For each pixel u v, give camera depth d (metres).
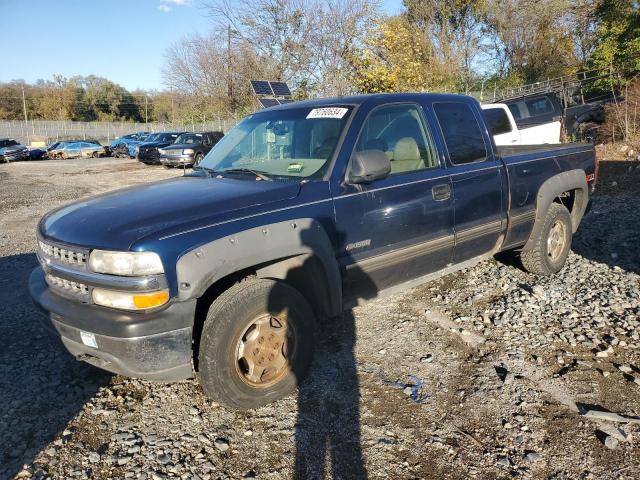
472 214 4.32
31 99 70.31
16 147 33.50
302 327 3.34
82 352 3.04
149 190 3.64
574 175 5.34
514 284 5.16
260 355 3.16
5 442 2.96
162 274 2.75
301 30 19.84
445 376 3.55
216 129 30.23
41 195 14.27
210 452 2.85
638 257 5.93
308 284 3.54
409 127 4.07
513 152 5.34
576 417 3.07
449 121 4.35
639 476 2.60
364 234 3.60
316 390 3.42
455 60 33.31
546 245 5.16
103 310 2.85
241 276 3.25
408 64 18.52
